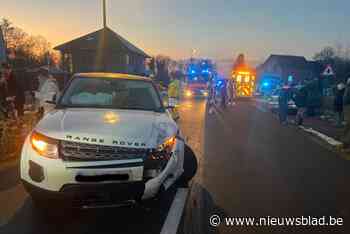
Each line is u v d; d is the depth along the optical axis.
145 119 3.96
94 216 3.67
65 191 3.16
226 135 9.30
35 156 3.28
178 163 3.81
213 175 5.34
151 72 43.69
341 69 47.72
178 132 4.07
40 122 3.74
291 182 5.04
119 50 35.72
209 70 32.62
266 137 9.21
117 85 4.98
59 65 45.28
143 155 3.32
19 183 4.71
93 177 3.18
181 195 4.38
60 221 3.53
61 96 4.73
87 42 36.56
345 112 8.88
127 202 3.29
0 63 10.26
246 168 5.80
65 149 3.22
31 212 3.73
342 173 5.57
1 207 3.85
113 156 3.23
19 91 9.77
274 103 17.70
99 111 4.20
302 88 12.67
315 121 13.82
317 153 7.13
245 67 29.91
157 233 3.33
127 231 3.35
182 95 32.56
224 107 18.94
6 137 6.06
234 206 4.05
